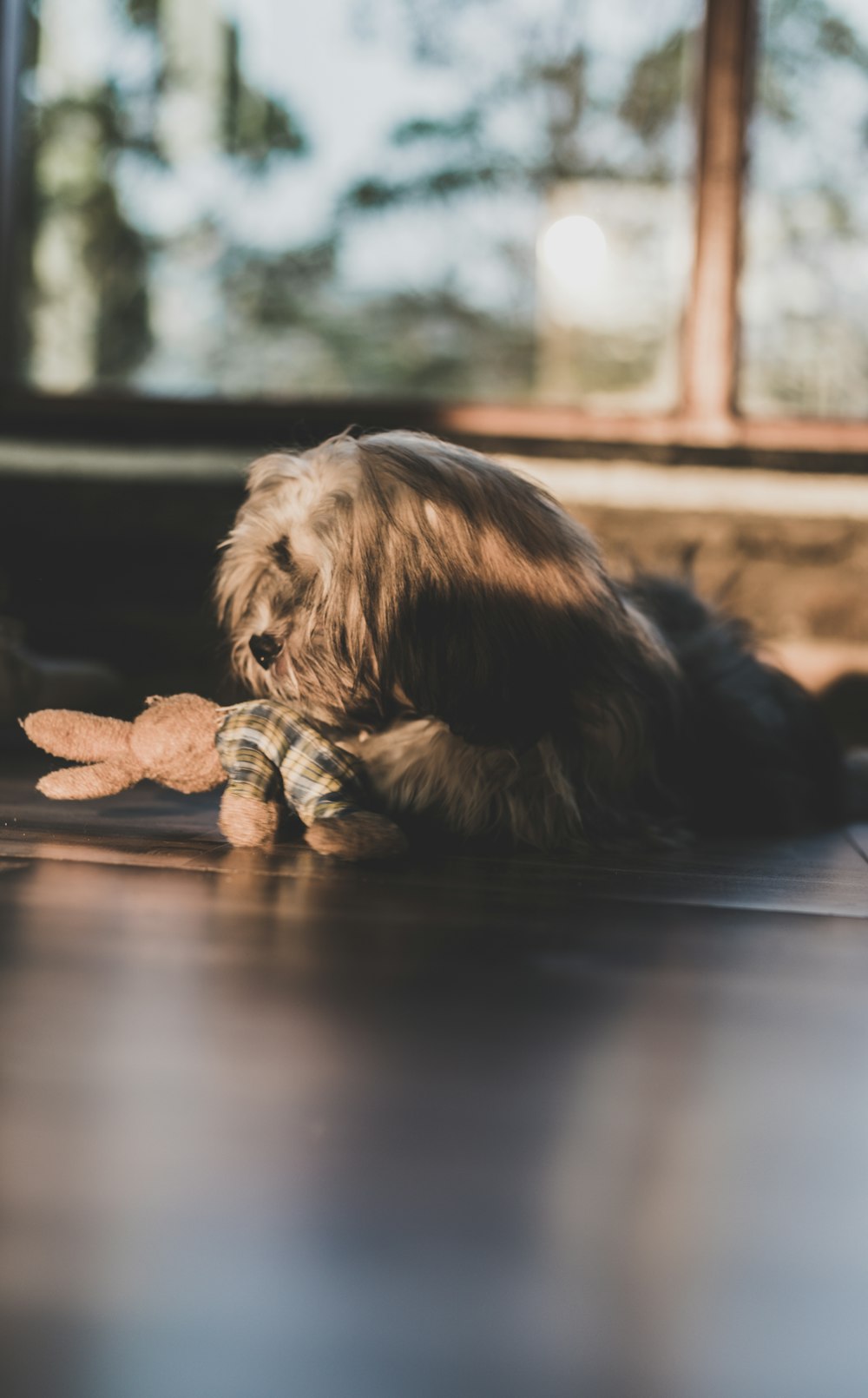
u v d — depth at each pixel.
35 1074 0.92
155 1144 0.81
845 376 4.49
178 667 4.40
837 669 4.28
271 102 4.58
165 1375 0.57
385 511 2.10
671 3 4.42
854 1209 0.76
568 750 2.21
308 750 2.03
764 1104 0.93
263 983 1.19
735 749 2.65
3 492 4.45
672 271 4.50
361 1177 0.77
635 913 1.62
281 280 4.62
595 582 2.25
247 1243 0.69
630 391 4.54
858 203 4.46
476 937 1.43
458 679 2.10
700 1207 0.75
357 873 1.82
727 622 3.03
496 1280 0.66
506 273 4.55
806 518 4.29
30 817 2.21
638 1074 0.98
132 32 4.61
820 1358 0.60
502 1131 0.86
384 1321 0.62
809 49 4.42
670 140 4.46
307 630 2.11
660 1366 0.59
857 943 1.49
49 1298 0.63
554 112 4.49
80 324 4.68
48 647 4.42
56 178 4.69
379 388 4.61
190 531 4.42
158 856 1.86
